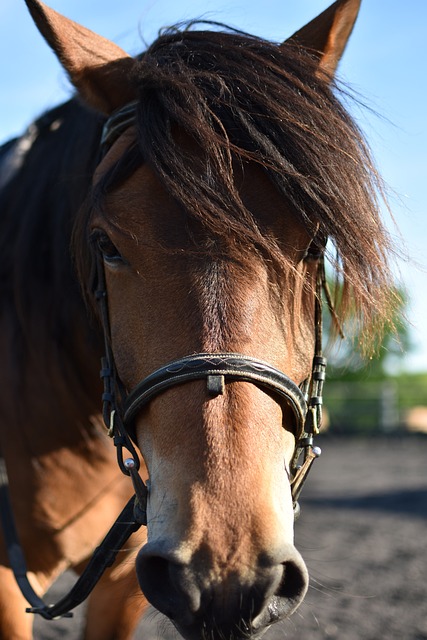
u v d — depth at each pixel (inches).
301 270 73.5
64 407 97.9
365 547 250.5
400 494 362.9
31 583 100.7
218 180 70.1
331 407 722.2
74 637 170.1
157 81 76.6
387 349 96.5
